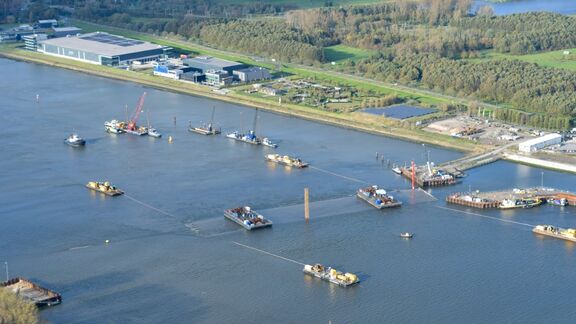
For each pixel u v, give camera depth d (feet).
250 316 601.62
